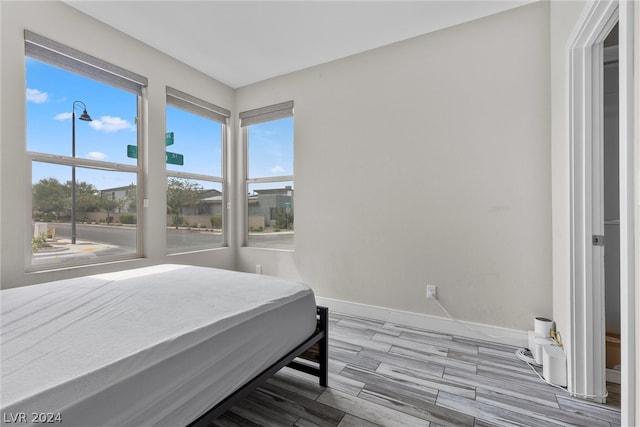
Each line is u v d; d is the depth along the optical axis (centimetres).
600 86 157
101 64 238
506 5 220
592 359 159
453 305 246
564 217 176
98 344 94
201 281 179
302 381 177
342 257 296
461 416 147
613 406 154
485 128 234
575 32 150
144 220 272
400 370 190
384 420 144
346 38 261
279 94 334
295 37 260
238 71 322
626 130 88
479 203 236
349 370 190
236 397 116
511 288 226
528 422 143
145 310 127
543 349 183
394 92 269
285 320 145
